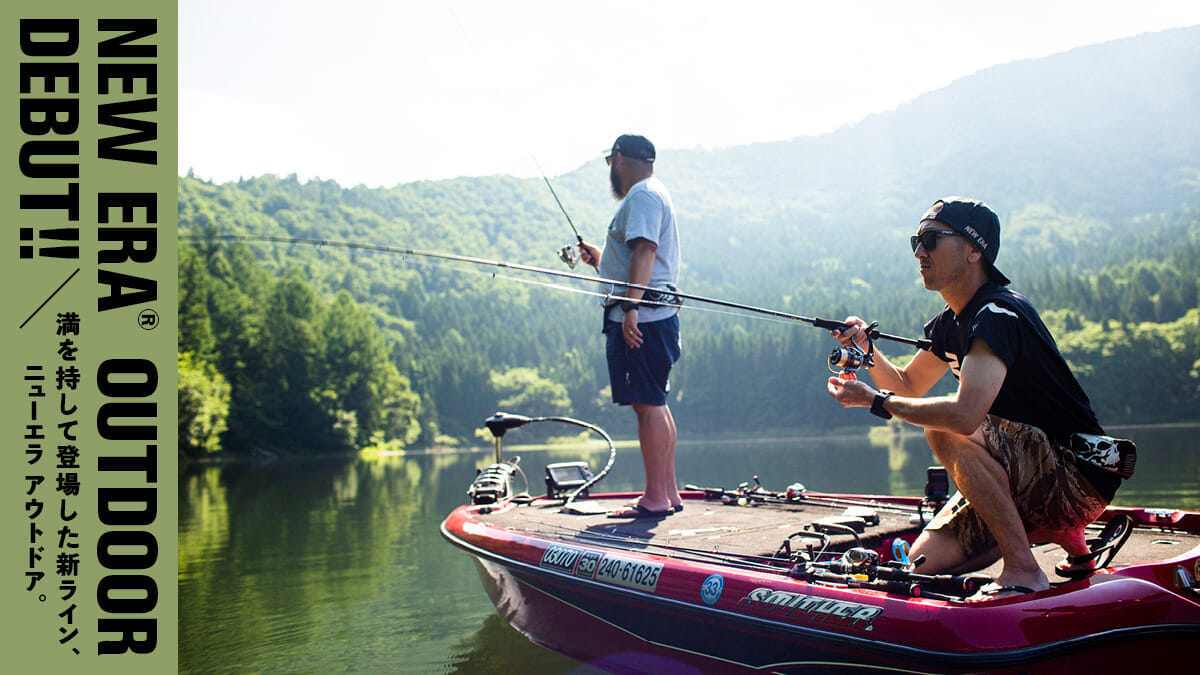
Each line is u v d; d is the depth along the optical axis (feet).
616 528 13.44
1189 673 8.16
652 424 14.55
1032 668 7.51
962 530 9.46
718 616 9.64
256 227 581.53
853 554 9.04
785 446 143.02
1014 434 8.35
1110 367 255.29
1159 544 10.47
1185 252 399.03
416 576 21.72
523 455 158.71
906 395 10.23
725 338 344.69
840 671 8.66
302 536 30.53
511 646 14.88
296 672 13.66
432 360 374.43
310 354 236.43
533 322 549.95
